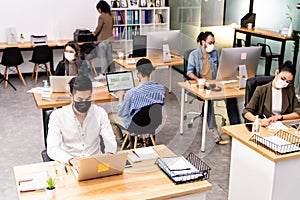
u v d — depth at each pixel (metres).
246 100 3.57
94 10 7.55
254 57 4.04
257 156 2.69
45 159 2.77
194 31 7.25
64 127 2.35
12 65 6.59
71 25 7.48
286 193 2.65
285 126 3.06
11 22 7.07
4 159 3.94
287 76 3.18
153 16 7.66
